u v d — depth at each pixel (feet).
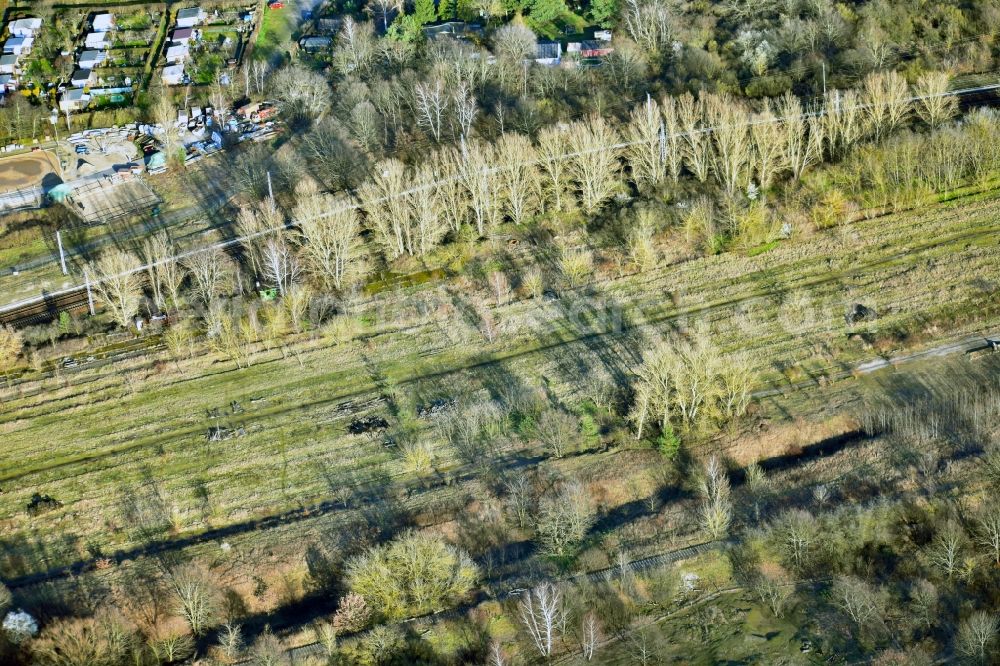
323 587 460.55
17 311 590.14
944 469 465.47
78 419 537.65
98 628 433.89
